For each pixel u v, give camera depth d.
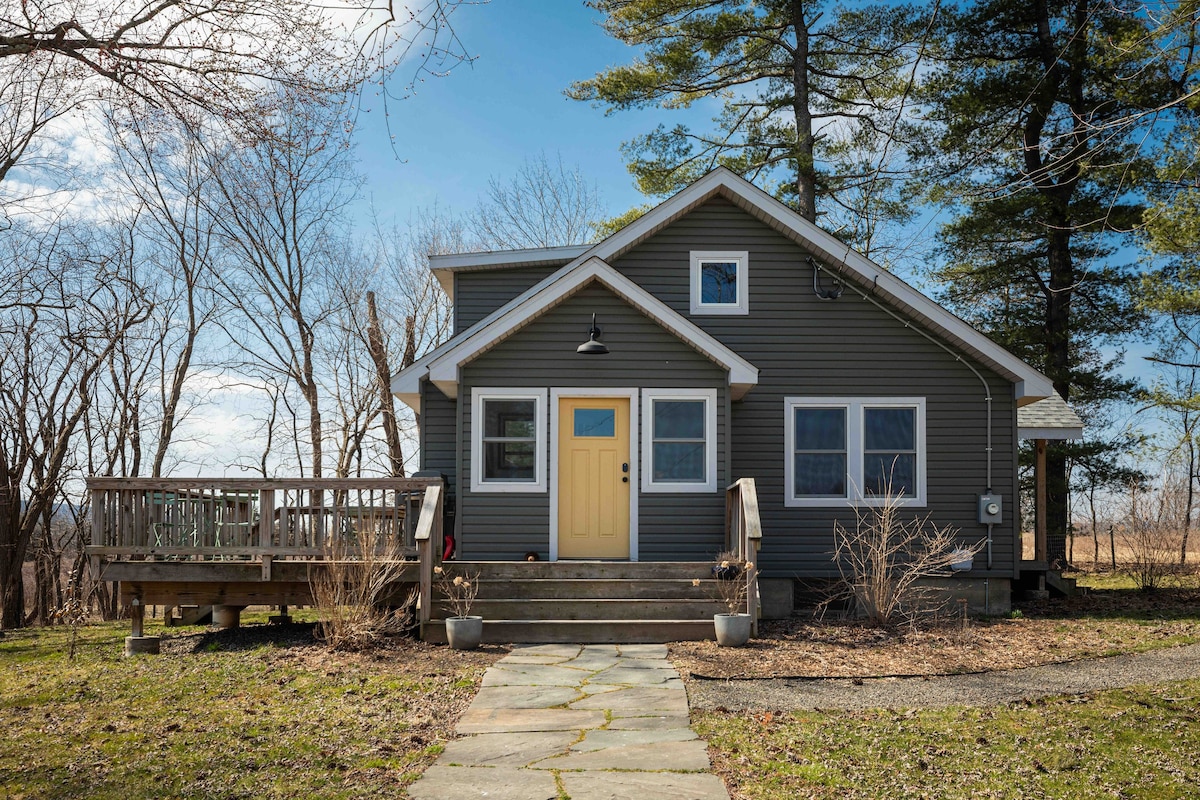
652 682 9.46
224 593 12.38
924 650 11.10
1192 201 15.55
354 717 8.41
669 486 14.00
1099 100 19.19
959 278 25.41
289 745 7.64
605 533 14.09
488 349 14.13
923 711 8.52
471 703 8.77
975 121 20.52
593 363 14.13
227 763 7.23
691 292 15.41
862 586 13.29
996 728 8.07
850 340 15.35
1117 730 8.05
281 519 12.13
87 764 7.31
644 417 14.09
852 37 23.06
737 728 7.92
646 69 23.62
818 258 15.45
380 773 6.95
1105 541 30.09
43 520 24.47
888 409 15.31
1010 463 15.13
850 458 15.17
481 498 14.02
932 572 13.77
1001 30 21.30
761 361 15.31
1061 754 7.43
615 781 6.65
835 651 10.98
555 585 12.41
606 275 13.89
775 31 23.92
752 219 15.53
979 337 14.89
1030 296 25.91
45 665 11.65
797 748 7.41
